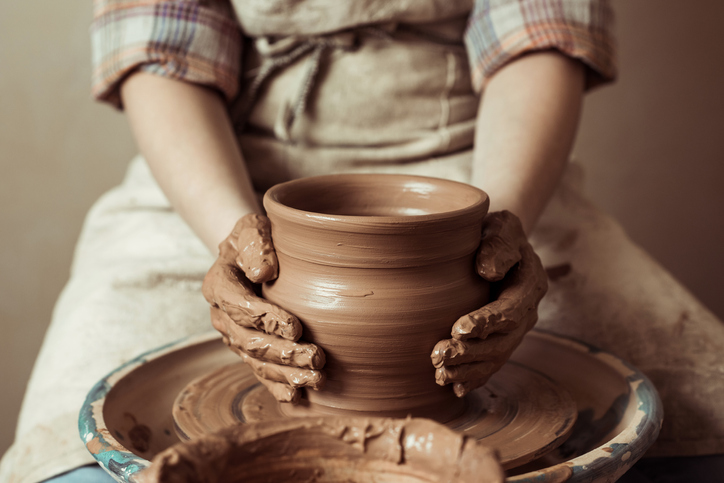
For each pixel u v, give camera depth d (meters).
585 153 2.12
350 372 0.63
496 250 0.67
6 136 1.91
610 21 1.13
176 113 1.03
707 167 2.12
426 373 0.64
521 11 1.08
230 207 0.88
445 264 0.63
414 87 1.15
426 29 1.15
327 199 0.72
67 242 2.02
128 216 1.25
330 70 1.13
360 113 1.15
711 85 2.04
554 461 0.70
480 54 1.13
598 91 2.06
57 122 1.92
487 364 0.64
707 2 1.97
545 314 1.03
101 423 0.66
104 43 1.13
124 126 1.94
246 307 0.63
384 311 0.60
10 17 1.82
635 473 0.86
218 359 0.88
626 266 1.09
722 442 0.87
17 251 2.00
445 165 1.16
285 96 1.14
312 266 0.62
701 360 0.94
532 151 0.95
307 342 0.63
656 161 2.12
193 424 0.67
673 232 2.19
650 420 0.66
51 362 0.93
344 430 0.48
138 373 0.80
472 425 0.68
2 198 1.95
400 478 0.47
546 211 1.18
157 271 1.04
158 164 0.98
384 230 0.58
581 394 0.81
